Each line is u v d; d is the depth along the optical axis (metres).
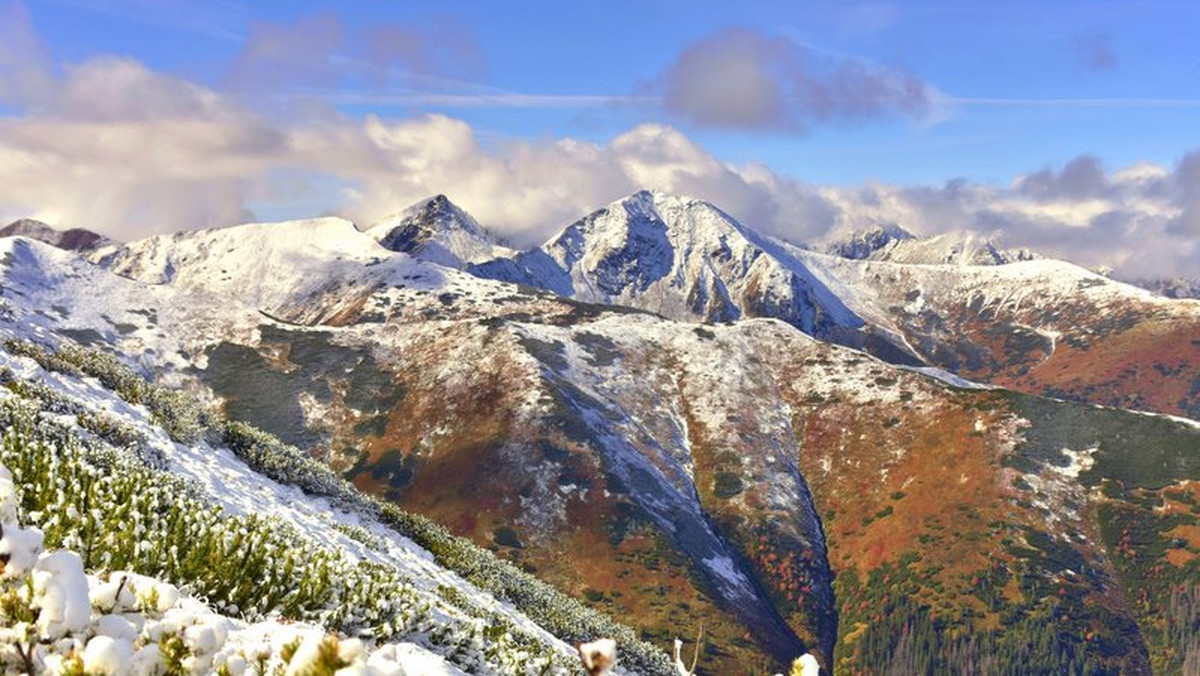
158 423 19.28
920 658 151.75
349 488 24.28
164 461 16.31
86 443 13.55
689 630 141.00
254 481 19.39
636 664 23.02
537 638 17.61
